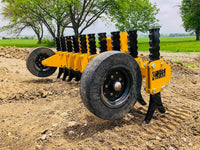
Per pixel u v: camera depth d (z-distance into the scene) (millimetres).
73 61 5098
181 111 3209
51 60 5480
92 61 2406
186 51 15805
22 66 8250
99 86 2328
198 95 4211
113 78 2555
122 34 3713
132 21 47562
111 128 2723
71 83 5434
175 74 6316
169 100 3791
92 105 2307
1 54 10242
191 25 49094
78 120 3033
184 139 2477
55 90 4793
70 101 4008
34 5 25406
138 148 2299
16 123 3127
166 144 2373
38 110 3654
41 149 2396
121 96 2660
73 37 4719
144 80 5562
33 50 5645
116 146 2330
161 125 2807
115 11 28250
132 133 2607
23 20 28484
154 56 2721
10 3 28406
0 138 2709
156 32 2674
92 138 2518
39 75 5852
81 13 26953
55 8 25125
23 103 4098
